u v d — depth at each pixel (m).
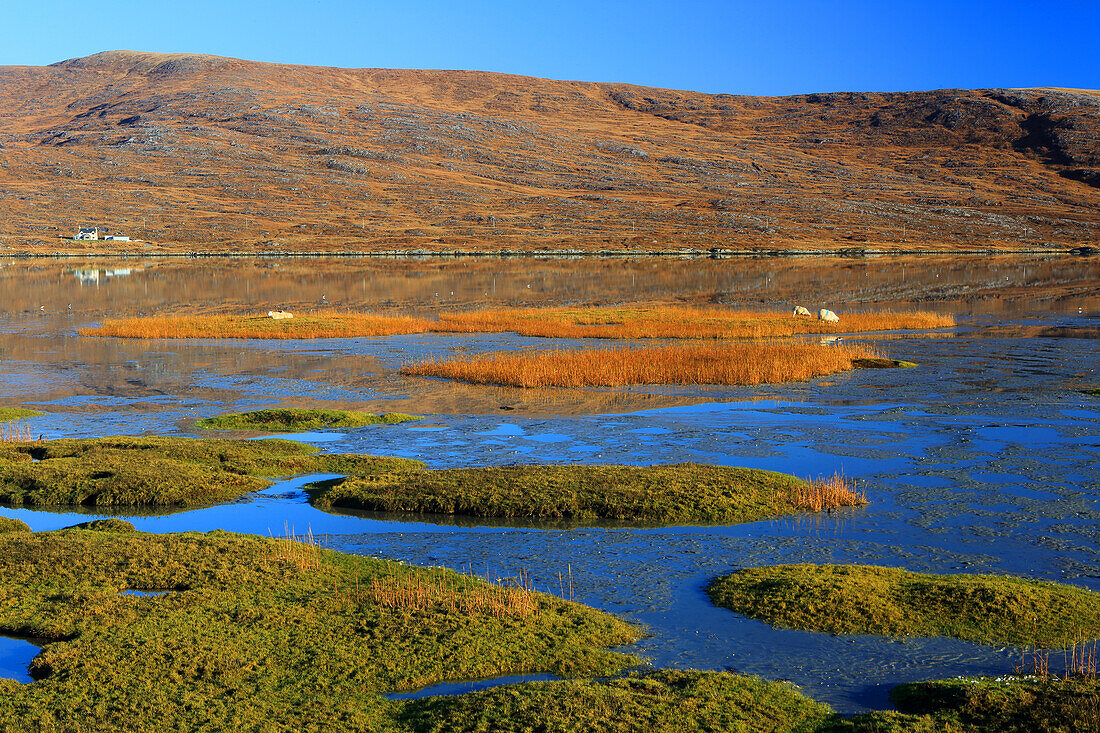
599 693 11.32
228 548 16.95
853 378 39.59
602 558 17.30
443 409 33.25
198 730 10.59
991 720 10.73
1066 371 41.38
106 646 12.69
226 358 46.88
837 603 14.47
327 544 18.33
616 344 52.31
